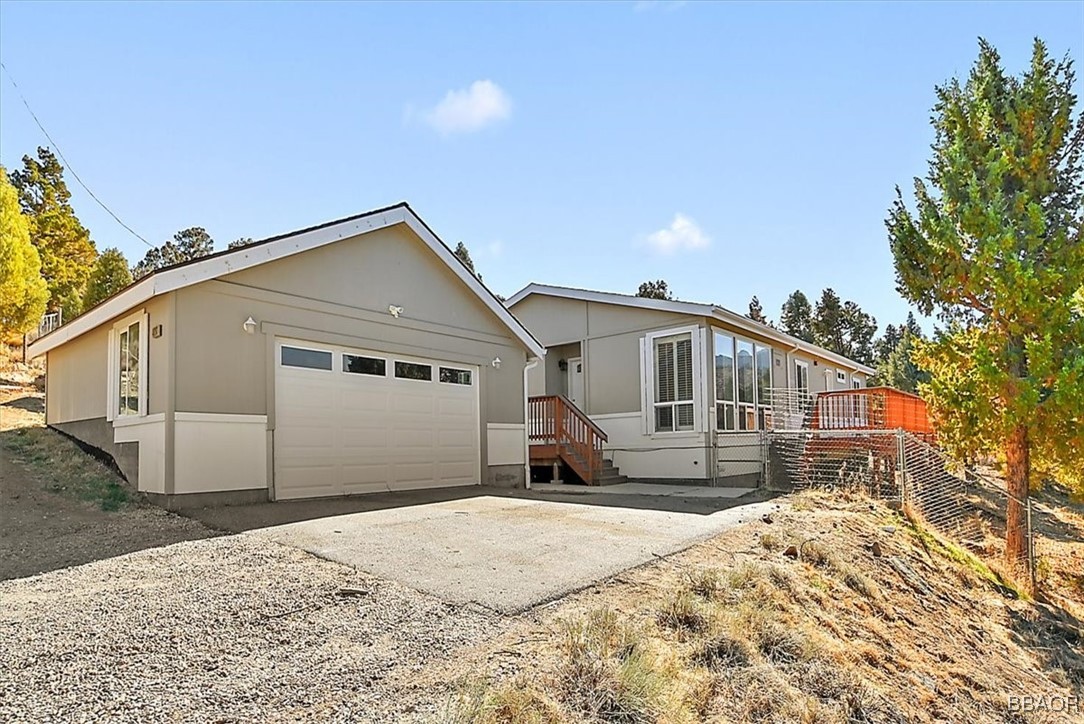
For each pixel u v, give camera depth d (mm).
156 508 7816
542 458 14781
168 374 7906
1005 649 7070
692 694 3680
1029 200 10398
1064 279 9859
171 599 4586
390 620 4281
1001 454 10953
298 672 3457
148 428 8297
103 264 23156
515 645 3900
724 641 4301
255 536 6578
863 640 5469
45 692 3146
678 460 14211
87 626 4039
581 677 3469
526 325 17156
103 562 5605
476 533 7129
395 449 10703
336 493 9695
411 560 5805
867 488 11758
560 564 5840
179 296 8055
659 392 14680
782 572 5965
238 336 8633
